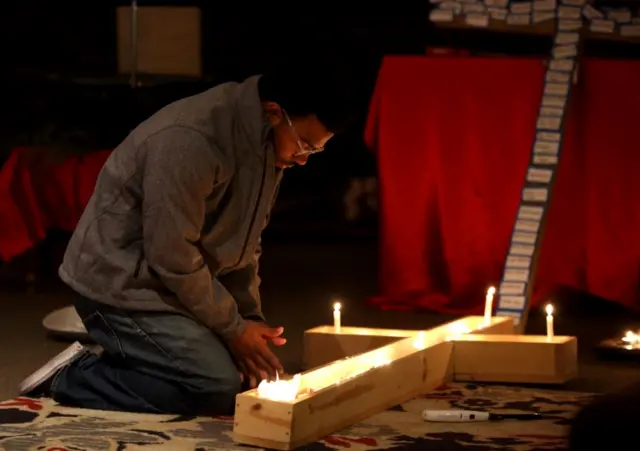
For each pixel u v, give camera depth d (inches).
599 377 177.2
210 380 147.6
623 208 227.8
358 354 161.9
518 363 169.5
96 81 289.3
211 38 408.2
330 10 400.2
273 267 305.3
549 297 245.1
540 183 216.8
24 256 268.1
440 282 238.8
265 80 147.3
